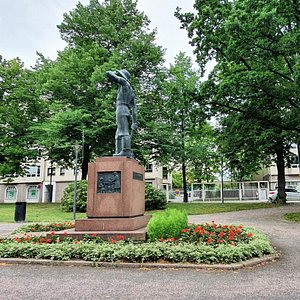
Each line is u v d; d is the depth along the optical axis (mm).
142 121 23719
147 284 5434
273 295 4777
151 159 28859
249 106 18094
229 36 14914
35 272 6367
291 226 13188
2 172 27641
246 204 24719
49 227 12172
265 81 15336
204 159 31500
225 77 16812
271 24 13773
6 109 28109
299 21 14578
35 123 27203
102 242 8211
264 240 8125
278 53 14844
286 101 16812
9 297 4789
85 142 24156
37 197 47688
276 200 25062
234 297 4695
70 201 21281
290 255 7793
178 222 8477
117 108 10914
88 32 27516
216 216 17734
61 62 25547
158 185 46219
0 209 24500
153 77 26328
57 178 47406
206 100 18234
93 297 4754
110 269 6535
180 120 27531
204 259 6703
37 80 27828
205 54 17547
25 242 8609
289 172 43688
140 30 27469
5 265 7008
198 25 16328
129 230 8961
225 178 46781
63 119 22297
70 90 24750
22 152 27719
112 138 24906
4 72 30078
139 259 6934
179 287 5234
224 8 15812
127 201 9352
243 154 24984
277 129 18672
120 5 27703
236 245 7617
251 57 15484
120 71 11336
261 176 49625
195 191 36281
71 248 7391
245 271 6270
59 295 4875
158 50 25844
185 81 27156
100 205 9445
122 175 9523
